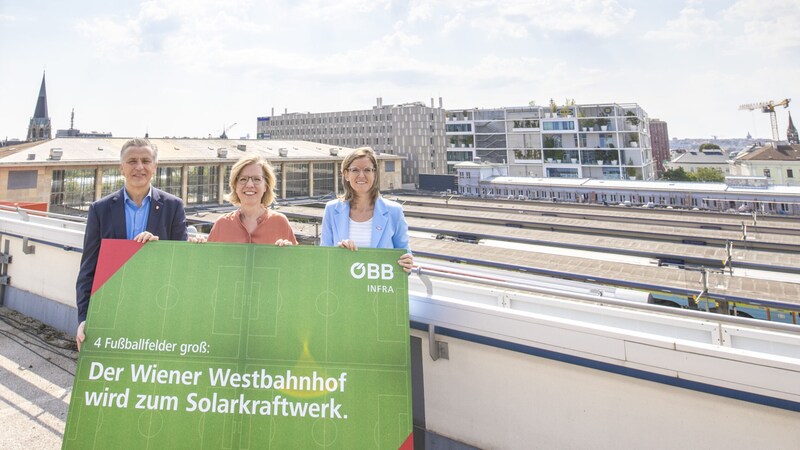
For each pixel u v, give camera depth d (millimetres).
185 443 1964
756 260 14500
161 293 2191
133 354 2096
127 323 2143
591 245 17828
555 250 18125
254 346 2104
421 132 80125
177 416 2002
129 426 1988
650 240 19891
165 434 1979
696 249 16375
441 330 2531
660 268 13570
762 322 1828
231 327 2135
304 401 2020
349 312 2166
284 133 99250
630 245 17734
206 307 2170
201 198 41875
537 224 24453
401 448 1959
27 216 5461
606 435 2062
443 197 41906
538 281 10859
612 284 12750
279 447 1950
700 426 1873
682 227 22484
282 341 2111
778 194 29609
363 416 1995
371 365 2076
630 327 2594
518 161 70438
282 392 2029
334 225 2943
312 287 2207
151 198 2986
